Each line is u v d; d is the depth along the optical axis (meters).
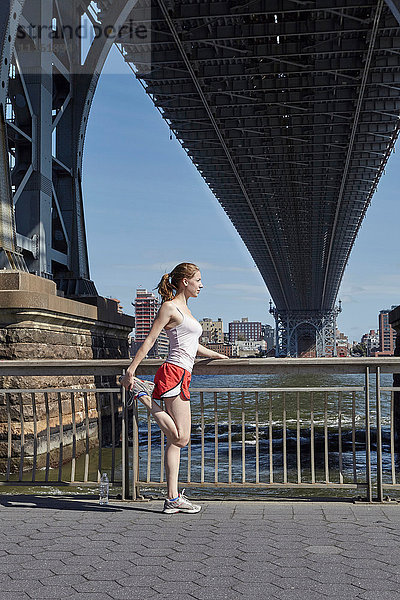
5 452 12.56
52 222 23.34
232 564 3.82
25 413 12.70
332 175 63.75
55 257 21.84
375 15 29.12
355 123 45.16
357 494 9.60
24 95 20.00
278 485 5.84
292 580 3.52
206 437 18.67
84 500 5.99
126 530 4.71
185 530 4.70
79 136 23.98
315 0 28.84
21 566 3.80
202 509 5.50
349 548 4.17
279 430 20.47
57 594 3.31
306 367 5.85
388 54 35.56
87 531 4.68
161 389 5.25
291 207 80.81
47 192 20.89
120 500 5.94
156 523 4.95
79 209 24.11
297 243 107.19
